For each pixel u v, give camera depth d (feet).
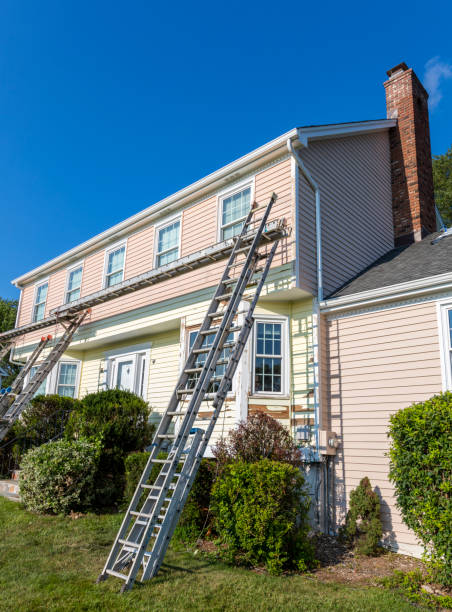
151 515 16.03
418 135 40.96
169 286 36.60
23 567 16.58
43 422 36.04
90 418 29.71
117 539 16.43
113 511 25.32
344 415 26.20
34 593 14.25
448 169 90.27
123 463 28.35
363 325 26.63
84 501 24.91
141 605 13.44
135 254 42.24
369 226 36.45
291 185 29.27
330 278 30.14
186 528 20.86
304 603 14.17
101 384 43.09
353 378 26.32
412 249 34.68
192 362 21.76
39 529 21.50
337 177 33.83
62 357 49.34
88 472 25.75
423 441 17.12
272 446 22.00
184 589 14.82
